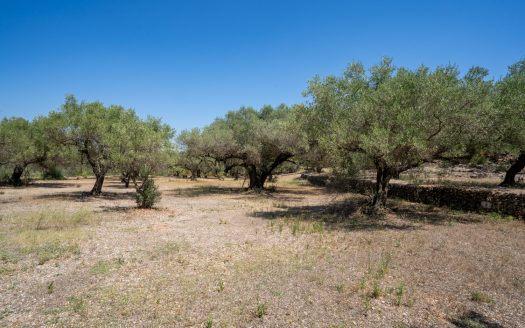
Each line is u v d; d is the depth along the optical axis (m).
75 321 5.01
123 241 10.00
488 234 10.30
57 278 6.84
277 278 6.71
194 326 4.84
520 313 5.16
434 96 11.16
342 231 11.14
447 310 5.27
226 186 33.84
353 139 12.92
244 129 27.09
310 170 49.31
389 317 5.05
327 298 5.72
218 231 11.54
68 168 38.91
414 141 10.75
